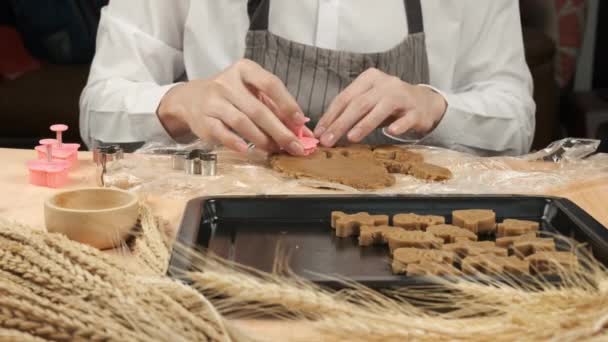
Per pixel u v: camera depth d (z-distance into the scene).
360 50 2.13
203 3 2.10
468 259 0.97
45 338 0.72
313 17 2.11
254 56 1.99
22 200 1.32
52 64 3.57
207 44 2.12
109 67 2.04
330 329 0.73
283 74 1.97
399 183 1.46
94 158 1.54
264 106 1.61
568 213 1.20
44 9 3.48
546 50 3.32
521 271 0.95
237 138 1.61
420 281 0.91
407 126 1.73
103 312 0.74
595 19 3.47
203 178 1.46
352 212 1.24
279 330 0.85
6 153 1.59
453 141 1.94
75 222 1.08
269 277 0.90
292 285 0.81
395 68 2.04
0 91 3.29
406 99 1.75
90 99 1.97
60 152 1.51
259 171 1.52
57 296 0.76
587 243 1.10
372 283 0.91
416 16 2.09
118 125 1.90
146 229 1.04
